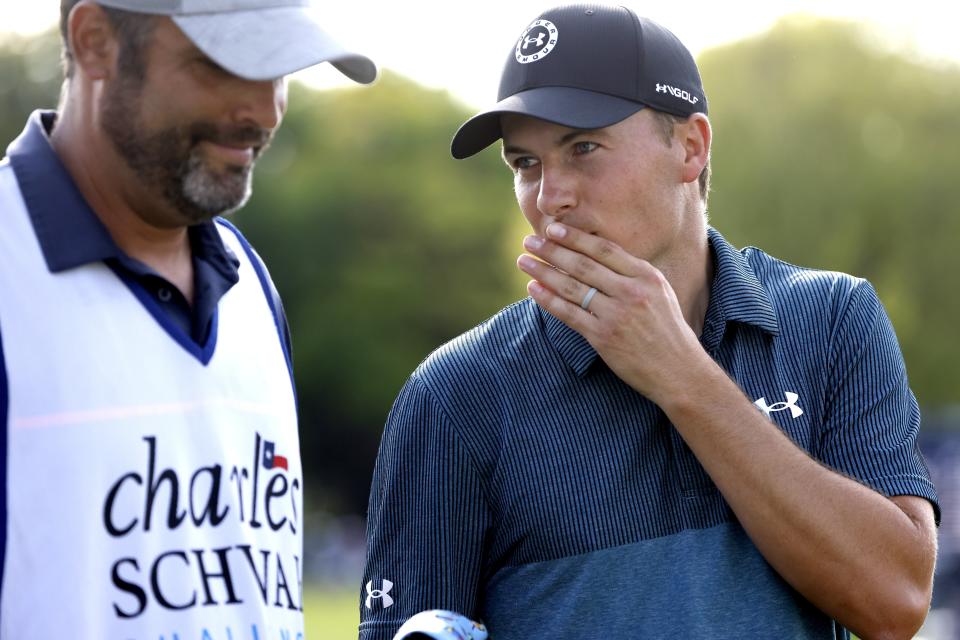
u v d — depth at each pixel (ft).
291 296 568.00
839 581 36.70
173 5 31.89
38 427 30.99
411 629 36.14
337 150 602.03
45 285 31.99
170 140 32.32
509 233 487.20
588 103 37.99
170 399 33.04
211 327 34.58
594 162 38.22
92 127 33.12
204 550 32.96
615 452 38.29
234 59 31.81
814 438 39.22
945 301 353.92
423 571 39.17
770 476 36.40
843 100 355.15
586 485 38.14
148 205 33.30
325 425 568.00
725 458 36.63
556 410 38.86
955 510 160.86
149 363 32.89
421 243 578.25
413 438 39.86
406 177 583.58
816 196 346.74
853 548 36.58
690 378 36.94
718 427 36.68
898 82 360.07
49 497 30.81
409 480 39.86
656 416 38.42
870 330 39.91
